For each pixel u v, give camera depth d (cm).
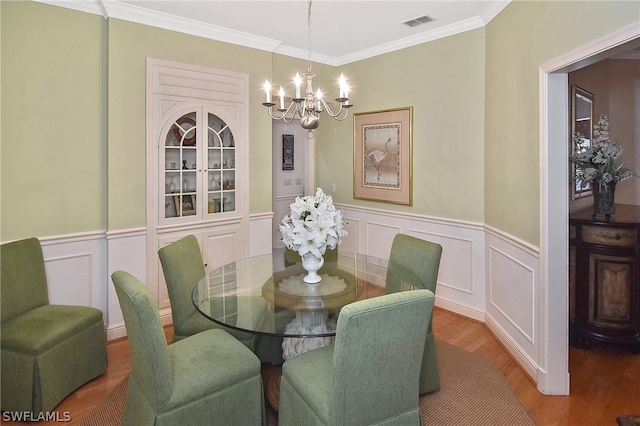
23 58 282
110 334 325
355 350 157
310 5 300
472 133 354
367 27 365
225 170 383
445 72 371
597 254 297
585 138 374
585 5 207
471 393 250
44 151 293
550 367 249
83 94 309
